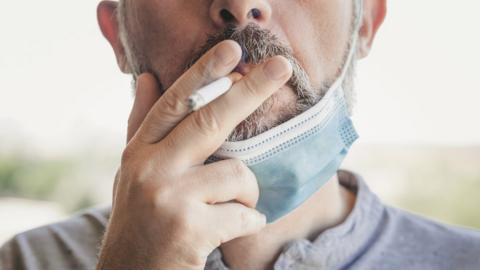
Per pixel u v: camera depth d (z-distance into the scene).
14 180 3.40
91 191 3.29
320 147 0.85
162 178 0.73
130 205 0.74
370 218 1.08
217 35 0.81
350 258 1.01
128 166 0.75
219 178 0.74
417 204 2.52
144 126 0.76
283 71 0.69
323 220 1.01
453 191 2.55
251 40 0.79
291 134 0.81
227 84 0.69
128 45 1.03
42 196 3.36
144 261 0.74
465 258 1.04
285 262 0.95
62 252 1.26
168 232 0.72
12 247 1.30
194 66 0.70
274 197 0.85
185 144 0.72
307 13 0.86
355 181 1.15
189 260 0.73
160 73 0.91
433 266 1.02
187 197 0.72
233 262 0.97
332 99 0.88
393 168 2.68
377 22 1.10
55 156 3.45
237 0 0.77
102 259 0.80
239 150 0.80
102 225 1.32
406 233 1.09
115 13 1.18
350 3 0.93
